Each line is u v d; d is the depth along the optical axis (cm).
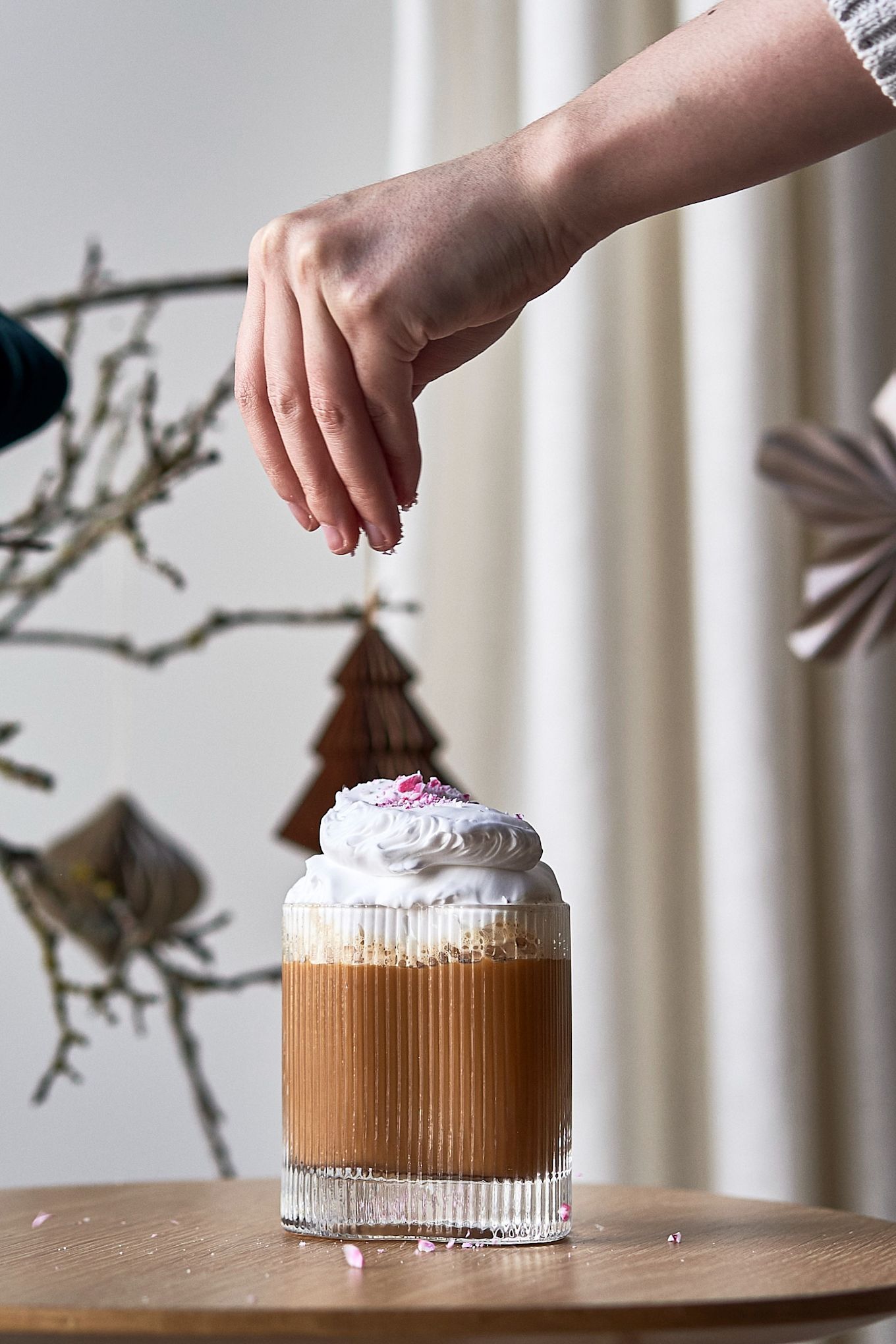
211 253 128
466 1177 77
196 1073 119
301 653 125
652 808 121
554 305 119
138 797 122
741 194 120
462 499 125
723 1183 114
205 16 130
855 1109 121
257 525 125
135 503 124
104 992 118
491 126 125
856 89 73
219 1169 119
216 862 122
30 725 122
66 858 119
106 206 127
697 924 121
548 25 119
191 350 126
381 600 123
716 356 120
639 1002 115
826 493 107
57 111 128
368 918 78
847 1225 81
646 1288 71
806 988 118
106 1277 72
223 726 124
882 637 110
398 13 125
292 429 78
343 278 76
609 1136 113
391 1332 67
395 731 114
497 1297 70
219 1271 73
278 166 129
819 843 125
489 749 123
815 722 126
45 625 123
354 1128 78
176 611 124
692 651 124
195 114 129
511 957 78
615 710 115
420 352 81
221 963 121
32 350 98
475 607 124
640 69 76
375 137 129
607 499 117
